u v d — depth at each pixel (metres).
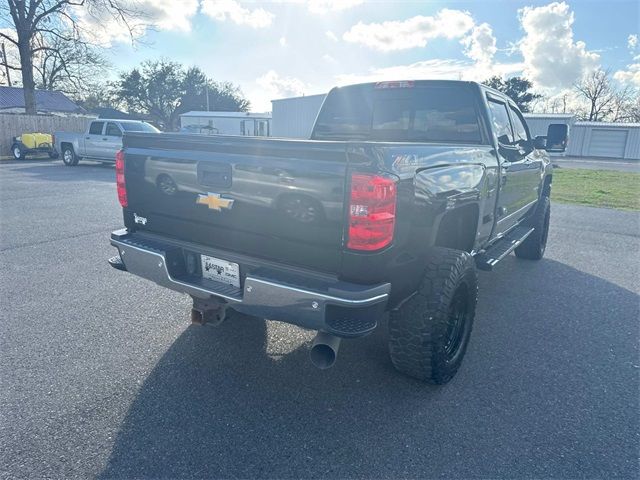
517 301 4.88
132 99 69.31
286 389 3.08
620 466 2.41
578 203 12.32
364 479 2.29
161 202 3.24
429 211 2.83
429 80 4.41
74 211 9.23
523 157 5.20
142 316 4.19
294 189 2.56
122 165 3.44
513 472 2.36
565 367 3.47
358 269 2.44
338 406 2.90
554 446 2.56
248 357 3.49
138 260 3.23
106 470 2.31
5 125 24.00
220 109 73.25
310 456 2.45
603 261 6.55
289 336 3.86
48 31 28.47
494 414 2.86
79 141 18.31
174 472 2.31
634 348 3.80
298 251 2.63
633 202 12.47
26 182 13.62
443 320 2.94
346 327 2.46
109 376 3.18
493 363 3.52
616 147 39.19
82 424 2.66
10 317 4.12
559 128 5.48
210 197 2.93
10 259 5.88
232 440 2.56
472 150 3.56
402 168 2.55
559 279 5.66
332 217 2.46
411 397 3.02
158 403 2.88
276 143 2.59
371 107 4.84
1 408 2.79
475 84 4.20
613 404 2.98
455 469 2.38
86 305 4.42
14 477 2.25
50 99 48.03
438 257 3.05
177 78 70.81
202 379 3.18
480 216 3.72
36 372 3.21
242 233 2.84
